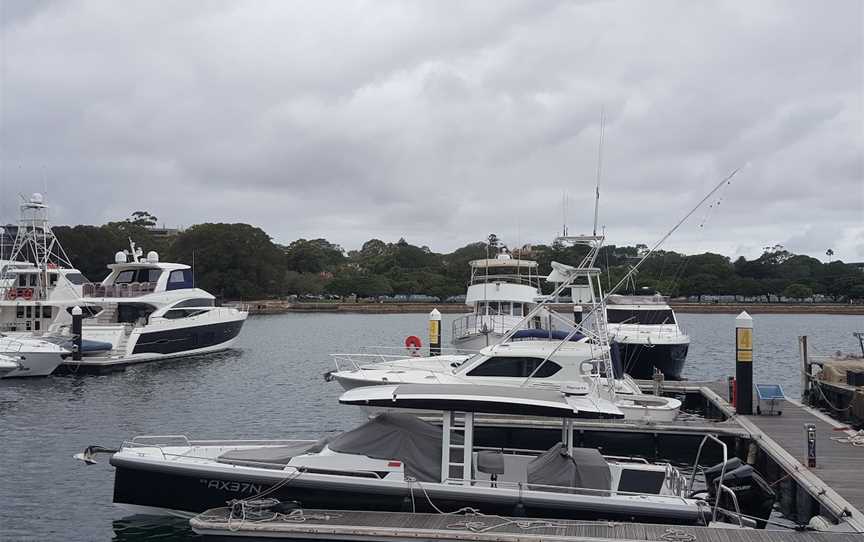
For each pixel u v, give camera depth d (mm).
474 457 11883
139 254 40812
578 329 16922
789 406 21750
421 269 125688
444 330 68312
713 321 89875
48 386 28172
